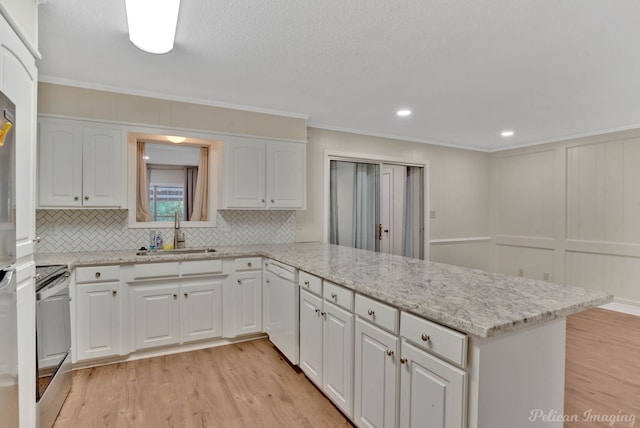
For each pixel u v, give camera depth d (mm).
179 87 2871
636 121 3883
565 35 1987
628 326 3609
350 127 4262
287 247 3391
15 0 1423
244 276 3043
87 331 2502
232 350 2906
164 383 2342
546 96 3043
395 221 4832
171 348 2846
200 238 3393
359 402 1736
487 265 5645
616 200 4188
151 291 2711
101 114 2793
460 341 1178
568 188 4664
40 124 2566
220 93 3021
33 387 1616
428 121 3938
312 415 1987
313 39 2064
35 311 1642
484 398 1159
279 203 3506
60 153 2625
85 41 2088
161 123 3018
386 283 1716
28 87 1541
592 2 1669
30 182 1564
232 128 3328
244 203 3332
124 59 2338
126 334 2631
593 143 4398
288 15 1806
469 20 1844
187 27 1925
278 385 2322
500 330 1122
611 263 4227
